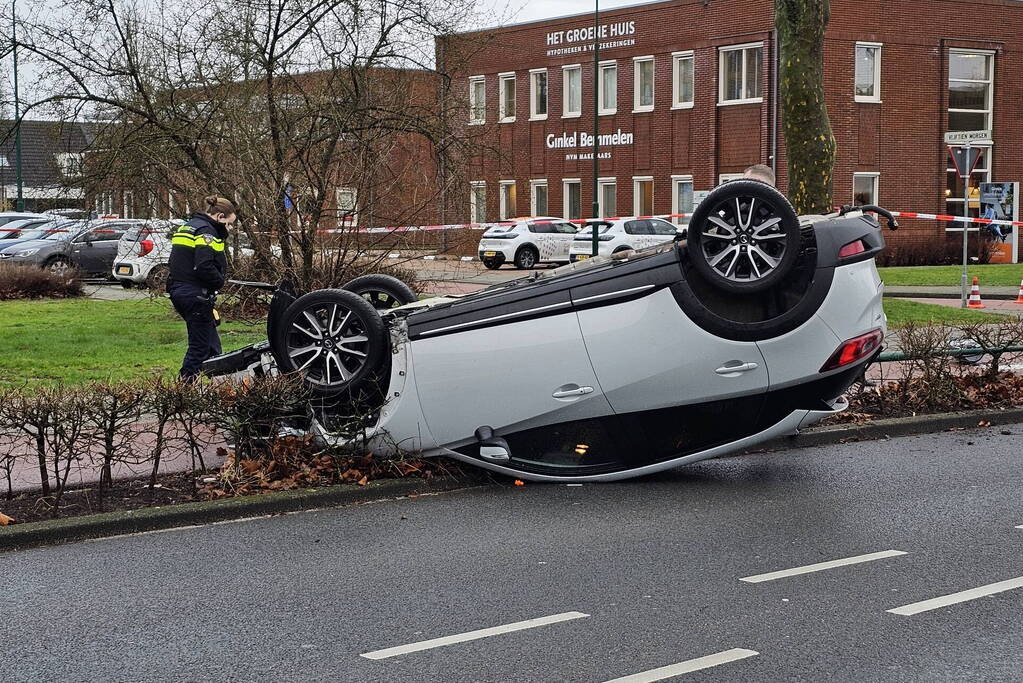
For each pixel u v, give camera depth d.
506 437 8.80
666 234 37.69
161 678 5.16
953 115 42.56
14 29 19.33
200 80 17.95
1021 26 43.28
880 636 5.64
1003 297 26.28
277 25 17.78
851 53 40.25
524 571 6.78
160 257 22.59
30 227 35.47
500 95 48.72
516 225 39.84
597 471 8.89
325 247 16.03
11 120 20.05
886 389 12.15
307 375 9.05
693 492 8.80
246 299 18.48
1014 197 40.62
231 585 6.56
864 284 8.51
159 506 8.02
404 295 10.45
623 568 6.83
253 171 16.00
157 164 17.86
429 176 16.62
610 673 5.17
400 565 6.93
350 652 5.47
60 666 5.32
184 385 8.45
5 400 7.94
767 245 8.25
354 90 17.73
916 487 9.00
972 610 6.05
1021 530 7.73
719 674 5.15
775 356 8.42
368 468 8.90
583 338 8.51
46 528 7.50
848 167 40.47
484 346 8.66
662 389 8.49
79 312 21.34
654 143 43.72
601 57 45.22
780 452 10.41
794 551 7.19
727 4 40.97
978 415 11.83
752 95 40.75
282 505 8.29
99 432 8.19
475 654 5.42
